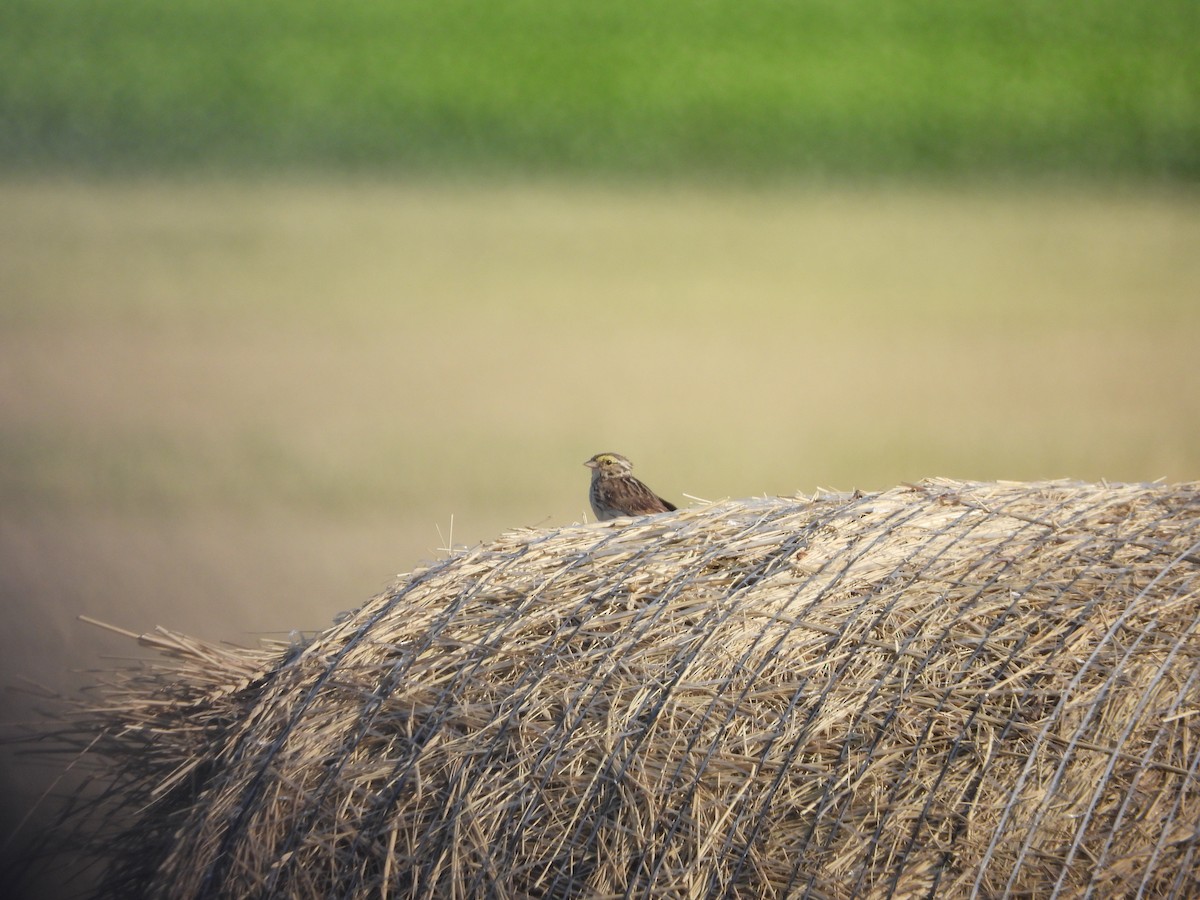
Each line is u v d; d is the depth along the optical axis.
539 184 141.25
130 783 23.08
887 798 17.73
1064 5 184.50
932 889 17.19
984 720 17.97
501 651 20.25
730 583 20.33
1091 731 17.69
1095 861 17.08
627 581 20.80
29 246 109.31
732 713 18.67
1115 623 18.50
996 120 153.88
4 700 25.66
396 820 19.12
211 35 169.88
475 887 18.44
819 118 153.50
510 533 23.14
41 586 40.66
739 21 175.38
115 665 31.80
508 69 163.38
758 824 17.92
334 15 177.50
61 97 157.12
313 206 128.75
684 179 143.12
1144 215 128.12
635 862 18.12
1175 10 183.12
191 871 19.94
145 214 123.75
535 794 18.80
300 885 19.19
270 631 35.78
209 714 22.97
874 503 21.98
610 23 174.12
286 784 19.91
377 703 20.25
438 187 138.25
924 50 168.88
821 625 19.27
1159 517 20.61
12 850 22.53
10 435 60.38
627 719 18.94
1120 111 154.75
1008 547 20.06
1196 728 17.62
